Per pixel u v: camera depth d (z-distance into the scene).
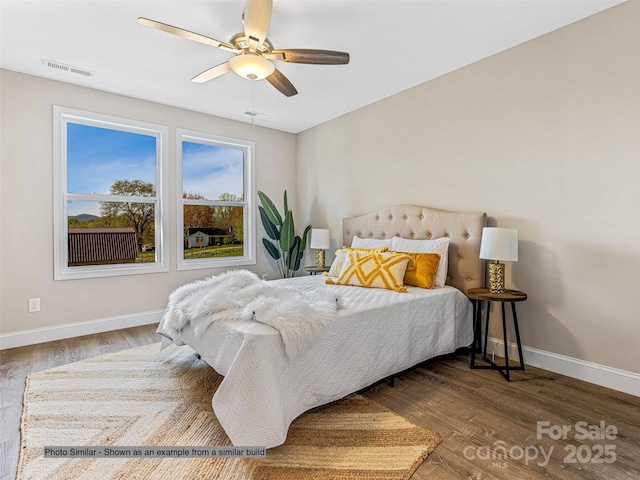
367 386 2.12
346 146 4.11
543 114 2.45
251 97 3.55
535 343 2.53
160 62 2.79
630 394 2.09
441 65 2.88
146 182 3.74
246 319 1.80
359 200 3.97
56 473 1.42
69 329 3.19
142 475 1.42
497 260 2.41
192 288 2.45
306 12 2.13
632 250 2.08
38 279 3.04
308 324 1.73
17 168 2.94
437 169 3.14
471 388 2.20
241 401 1.54
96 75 3.02
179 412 1.90
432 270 2.77
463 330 2.79
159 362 2.60
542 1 2.06
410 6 2.08
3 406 1.96
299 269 4.91
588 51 2.23
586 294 2.27
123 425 1.77
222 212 4.37
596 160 2.21
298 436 1.68
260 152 4.59
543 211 2.46
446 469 1.46
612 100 2.14
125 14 2.16
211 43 2.01
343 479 1.40
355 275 2.83
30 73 2.97
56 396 2.07
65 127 3.23
